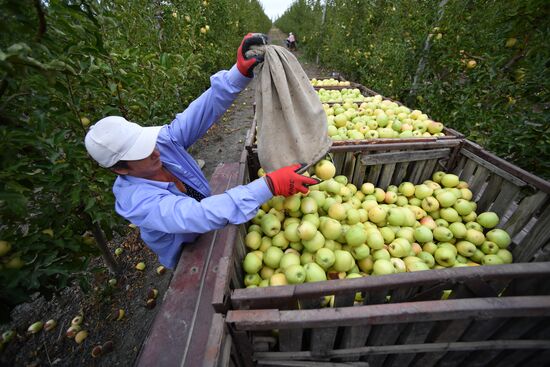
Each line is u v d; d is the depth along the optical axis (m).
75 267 2.04
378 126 3.32
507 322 1.27
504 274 1.21
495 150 3.21
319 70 14.87
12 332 2.53
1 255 1.61
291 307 1.29
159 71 3.34
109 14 2.12
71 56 1.70
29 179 1.70
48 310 2.90
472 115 3.71
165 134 2.00
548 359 1.46
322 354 1.39
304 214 2.04
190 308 1.67
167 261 2.25
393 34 5.98
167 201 1.43
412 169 2.79
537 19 3.07
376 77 6.80
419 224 2.40
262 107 1.60
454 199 2.43
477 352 1.47
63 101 1.90
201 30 6.50
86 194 2.03
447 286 1.25
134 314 2.85
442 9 4.43
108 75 2.15
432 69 4.75
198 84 7.38
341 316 1.11
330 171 2.10
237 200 1.38
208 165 5.75
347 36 10.10
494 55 3.60
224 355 1.09
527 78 3.03
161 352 1.48
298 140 1.57
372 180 2.76
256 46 1.71
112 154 1.43
